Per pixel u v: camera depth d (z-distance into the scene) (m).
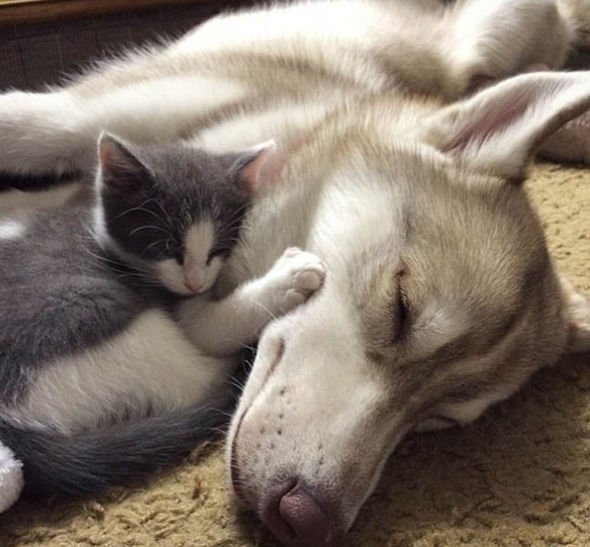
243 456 0.37
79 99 0.53
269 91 0.53
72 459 0.38
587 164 0.67
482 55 0.68
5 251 0.43
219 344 0.44
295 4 0.66
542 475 0.42
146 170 0.44
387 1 0.68
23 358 0.39
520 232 0.44
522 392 0.47
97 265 0.44
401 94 0.54
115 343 0.41
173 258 0.45
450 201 0.43
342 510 0.36
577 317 0.48
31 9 0.66
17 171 0.53
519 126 0.45
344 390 0.39
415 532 0.38
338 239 0.43
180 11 0.72
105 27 0.70
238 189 0.47
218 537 0.37
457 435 0.44
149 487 0.39
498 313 0.41
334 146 0.47
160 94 0.52
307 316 0.41
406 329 0.39
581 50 0.80
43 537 0.36
